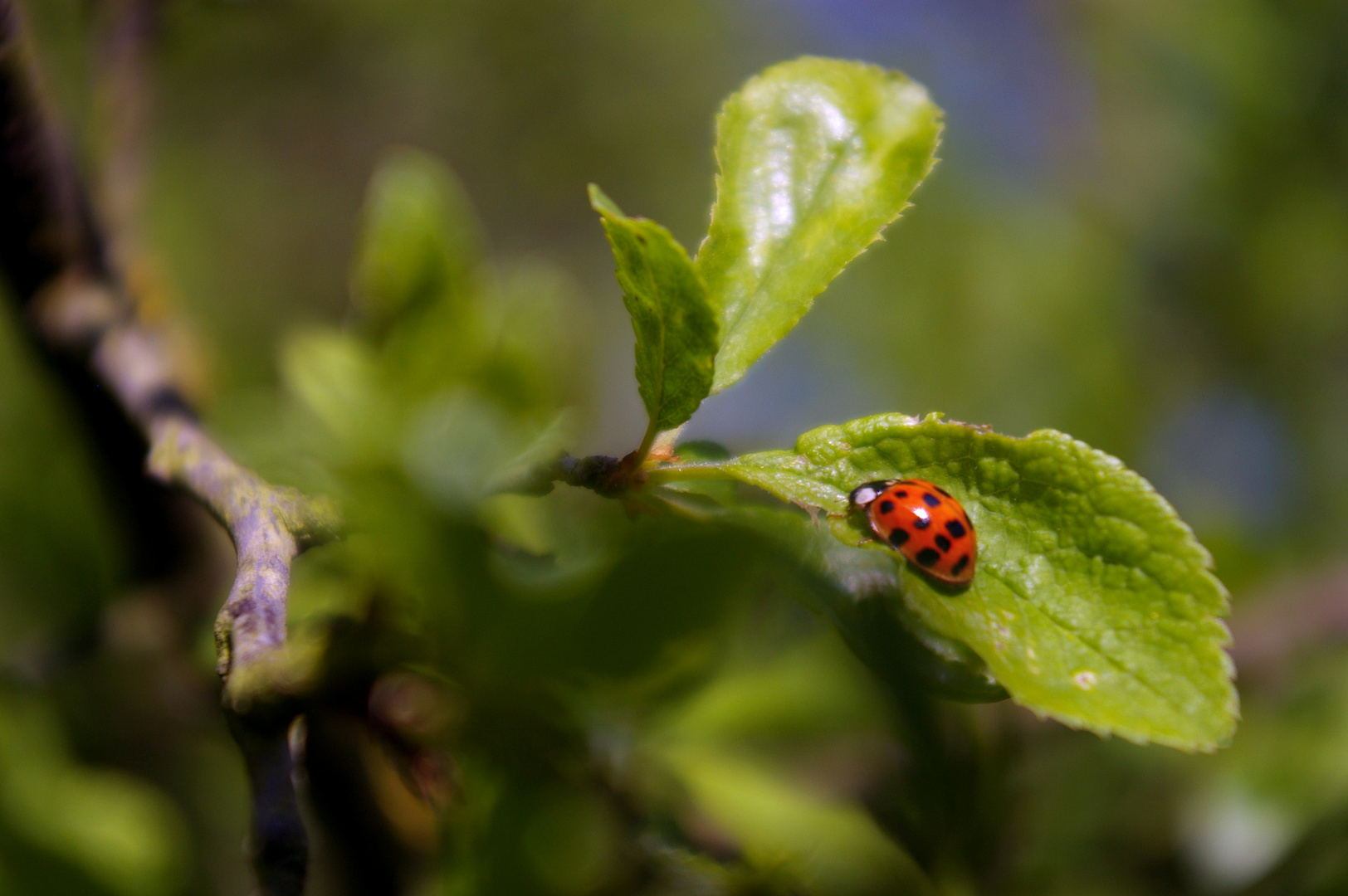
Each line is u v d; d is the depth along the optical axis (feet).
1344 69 1.34
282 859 0.49
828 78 0.58
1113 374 1.53
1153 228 1.50
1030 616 0.53
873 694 0.60
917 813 0.59
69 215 0.67
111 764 0.77
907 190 0.57
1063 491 0.54
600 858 0.58
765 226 0.57
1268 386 1.47
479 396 0.65
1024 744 0.65
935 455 0.55
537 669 0.52
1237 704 0.52
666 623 0.51
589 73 2.78
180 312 0.74
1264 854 0.74
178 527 0.69
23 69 0.65
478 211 2.79
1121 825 0.75
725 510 0.54
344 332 0.68
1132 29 1.51
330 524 0.54
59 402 0.67
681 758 0.61
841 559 0.53
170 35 0.76
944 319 1.73
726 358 0.56
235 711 0.50
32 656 0.69
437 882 0.57
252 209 1.98
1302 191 1.38
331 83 2.16
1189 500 1.44
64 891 0.69
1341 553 1.34
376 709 0.56
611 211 0.53
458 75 2.55
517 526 0.61
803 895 0.58
